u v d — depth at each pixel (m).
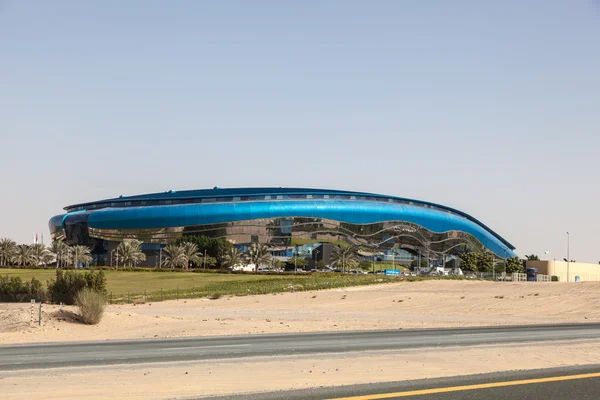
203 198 193.12
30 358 23.33
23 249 174.88
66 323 41.78
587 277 172.38
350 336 33.31
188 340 31.83
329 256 191.88
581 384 16.42
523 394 14.87
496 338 31.42
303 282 96.44
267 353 24.58
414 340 30.44
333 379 17.83
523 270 180.12
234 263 165.75
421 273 180.75
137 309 63.25
